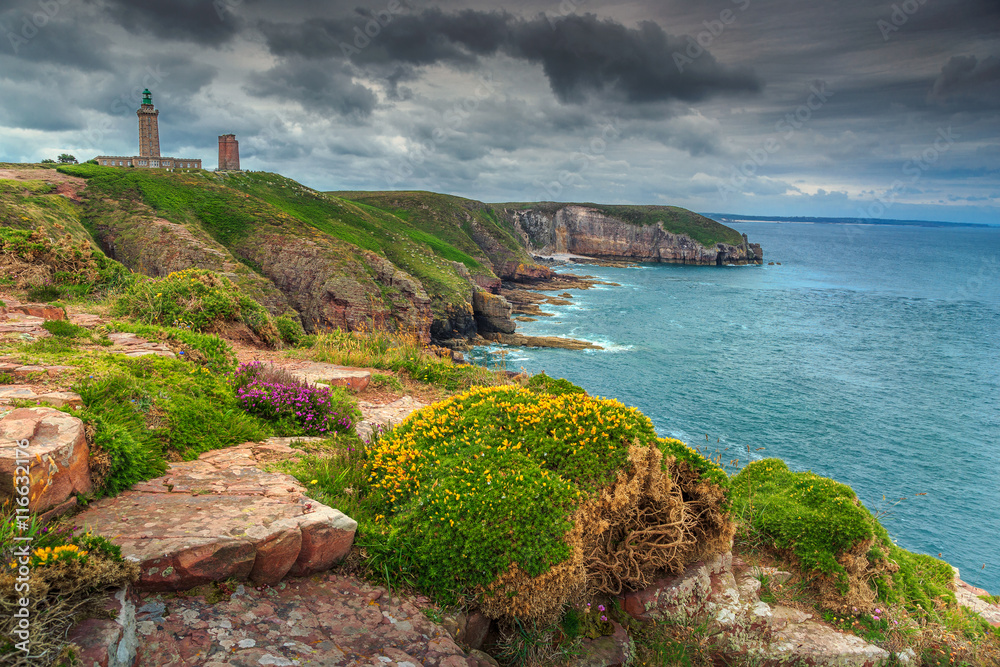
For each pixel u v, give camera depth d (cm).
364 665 345
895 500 2828
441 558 445
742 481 764
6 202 5178
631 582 526
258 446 605
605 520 496
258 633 346
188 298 1208
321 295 5916
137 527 376
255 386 715
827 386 4847
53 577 293
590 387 4638
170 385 625
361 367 1064
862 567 578
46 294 1225
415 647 375
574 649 457
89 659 275
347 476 558
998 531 2570
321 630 368
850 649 514
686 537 539
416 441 589
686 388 4681
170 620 335
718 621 516
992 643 575
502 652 442
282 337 1333
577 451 525
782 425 3850
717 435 3625
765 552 630
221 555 366
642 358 5709
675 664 477
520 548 443
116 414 510
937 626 574
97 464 419
